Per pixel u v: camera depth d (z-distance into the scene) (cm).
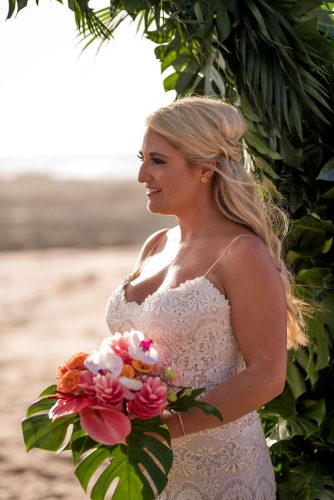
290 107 275
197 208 238
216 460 230
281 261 245
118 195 3925
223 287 228
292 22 277
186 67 299
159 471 203
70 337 980
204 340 226
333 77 276
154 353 204
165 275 241
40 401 218
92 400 197
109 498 432
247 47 269
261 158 276
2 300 1255
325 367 294
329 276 281
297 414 288
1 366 819
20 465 504
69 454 526
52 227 2605
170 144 230
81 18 281
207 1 268
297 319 254
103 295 1292
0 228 2550
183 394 205
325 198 283
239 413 217
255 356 222
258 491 236
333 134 282
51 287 1380
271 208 272
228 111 233
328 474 286
